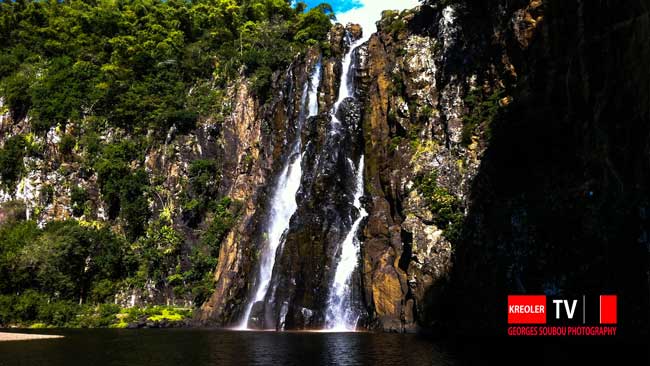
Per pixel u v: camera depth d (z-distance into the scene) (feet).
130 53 242.99
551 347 83.66
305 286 144.25
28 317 179.73
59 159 220.02
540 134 116.37
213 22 275.18
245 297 165.37
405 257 129.08
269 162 191.62
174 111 214.69
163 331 143.54
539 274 103.76
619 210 92.89
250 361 73.56
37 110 227.61
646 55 87.10
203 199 199.41
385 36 168.96
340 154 161.27
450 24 148.77
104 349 92.99
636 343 85.76
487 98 135.03
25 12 286.25
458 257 119.85
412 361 70.49
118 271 195.42
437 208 128.16
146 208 205.05
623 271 90.74
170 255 193.98
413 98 149.69
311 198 155.33
